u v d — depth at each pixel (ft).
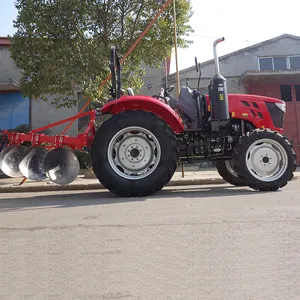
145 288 6.98
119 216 12.64
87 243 9.67
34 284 7.31
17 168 20.48
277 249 8.80
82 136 19.29
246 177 17.92
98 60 32.09
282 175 18.08
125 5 34.37
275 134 18.13
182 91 19.70
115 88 19.86
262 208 13.23
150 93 50.90
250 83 52.85
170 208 13.88
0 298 6.75
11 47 34.65
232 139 18.94
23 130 47.34
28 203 17.38
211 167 43.75
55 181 19.56
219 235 9.95
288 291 6.75
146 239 9.81
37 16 31.78
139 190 17.42
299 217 11.63
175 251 8.86
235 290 6.81
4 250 9.34
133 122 17.51
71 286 7.16
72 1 30.78
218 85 18.44
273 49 54.70
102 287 7.07
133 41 35.63
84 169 41.42
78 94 49.44
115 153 17.84
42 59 33.53
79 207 15.08
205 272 7.63
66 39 32.68
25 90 35.24
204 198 16.34
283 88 53.47
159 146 17.56
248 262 8.09
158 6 34.78
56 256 8.80
